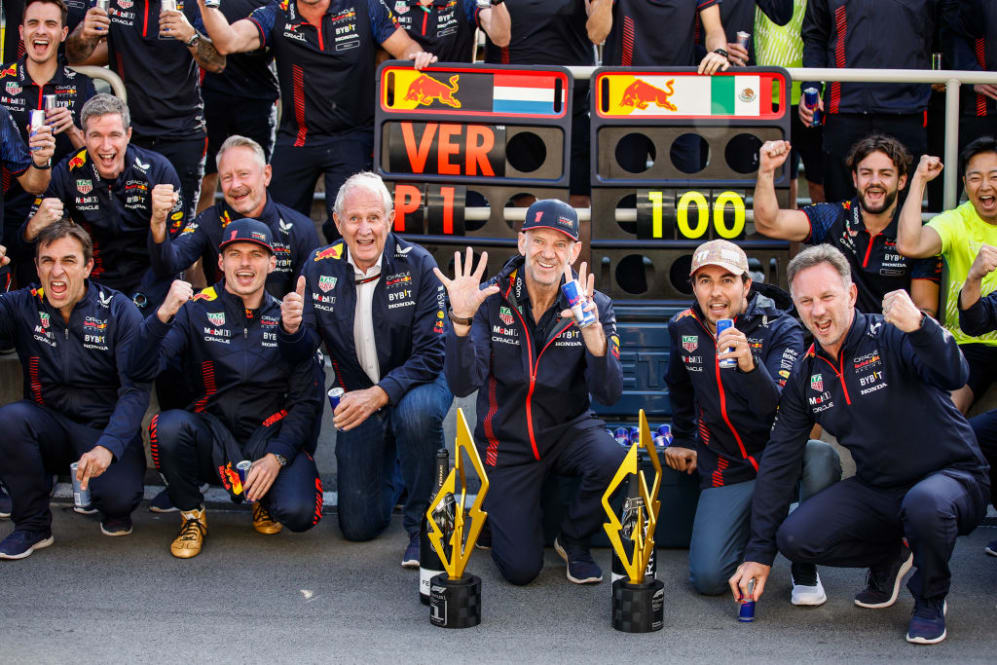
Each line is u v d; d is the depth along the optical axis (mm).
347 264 4547
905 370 3781
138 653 3420
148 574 4180
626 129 5113
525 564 4113
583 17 5746
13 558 4309
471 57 5914
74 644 3480
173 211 5254
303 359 4516
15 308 4566
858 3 5523
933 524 3564
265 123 6207
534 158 5754
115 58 5727
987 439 4211
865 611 3912
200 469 4551
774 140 5086
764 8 6023
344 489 4551
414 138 5156
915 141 5578
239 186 4957
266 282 5059
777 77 5098
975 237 4840
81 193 5184
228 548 4516
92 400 4633
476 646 3535
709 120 5086
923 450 3789
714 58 5090
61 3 5516
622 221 5164
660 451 4520
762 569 3855
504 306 4211
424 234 5172
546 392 4180
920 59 5562
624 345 4828
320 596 3986
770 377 3979
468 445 3717
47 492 4465
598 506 4164
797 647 3557
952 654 3490
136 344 4305
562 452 4262
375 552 4504
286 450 4512
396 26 5609
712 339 4191
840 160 5621
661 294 5074
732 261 4082
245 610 3826
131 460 4594
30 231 5086
